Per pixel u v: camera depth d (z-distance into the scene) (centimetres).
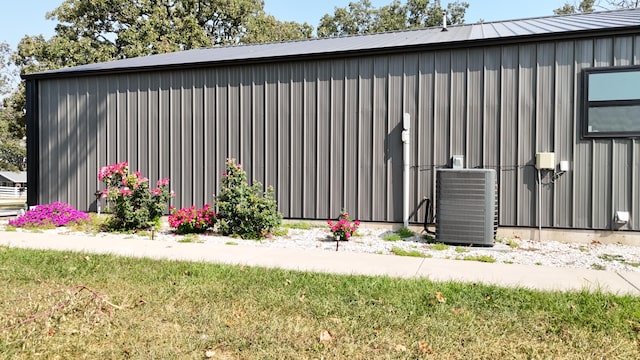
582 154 705
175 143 935
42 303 364
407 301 368
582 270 495
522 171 734
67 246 643
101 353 277
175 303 368
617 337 299
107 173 812
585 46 700
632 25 662
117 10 2355
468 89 760
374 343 289
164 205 827
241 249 621
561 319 329
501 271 487
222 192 762
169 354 273
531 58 727
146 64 952
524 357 272
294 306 358
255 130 886
